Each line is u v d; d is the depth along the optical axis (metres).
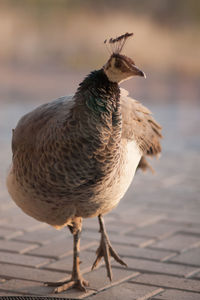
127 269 9.45
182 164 17.58
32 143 8.12
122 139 8.97
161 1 67.56
